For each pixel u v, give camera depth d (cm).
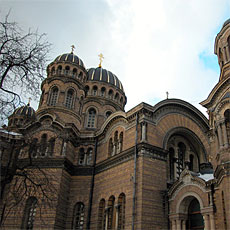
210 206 2397
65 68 4503
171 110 3481
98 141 3884
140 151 2948
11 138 3653
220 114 2412
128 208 2794
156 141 3116
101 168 3522
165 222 2747
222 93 2462
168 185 3022
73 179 3659
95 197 3409
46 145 3045
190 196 2662
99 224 3189
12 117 1939
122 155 3172
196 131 3647
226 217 2080
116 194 3069
